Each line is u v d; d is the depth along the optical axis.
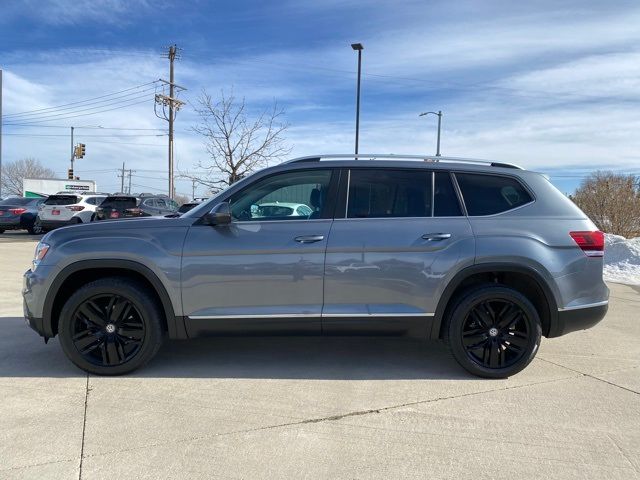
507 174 4.51
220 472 2.89
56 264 4.20
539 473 2.91
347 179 4.41
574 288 4.33
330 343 5.36
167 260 4.19
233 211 4.38
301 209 4.40
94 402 3.79
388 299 4.25
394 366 4.68
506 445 3.22
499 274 4.49
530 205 4.43
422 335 4.34
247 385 4.17
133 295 4.21
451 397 3.98
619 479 2.86
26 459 2.99
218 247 4.20
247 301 4.23
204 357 4.86
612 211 18.97
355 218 4.32
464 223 4.31
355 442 3.24
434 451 3.14
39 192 38.28
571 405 3.84
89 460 2.99
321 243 4.21
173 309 4.23
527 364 4.36
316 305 4.25
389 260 4.22
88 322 4.27
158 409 3.68
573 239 4.35
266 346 5.23
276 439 3.27
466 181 4.46
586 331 6.07
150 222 4.33
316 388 4.12
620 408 3.80
